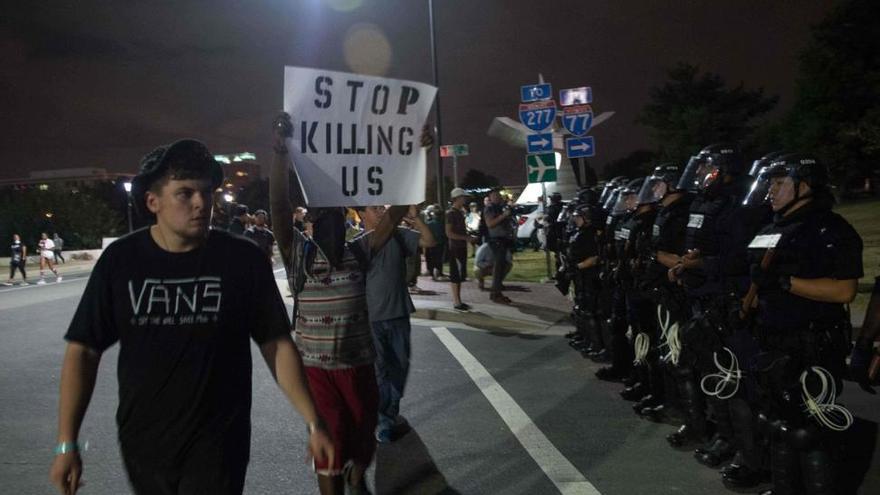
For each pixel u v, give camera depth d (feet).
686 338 16.80
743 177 16.96
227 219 39.27
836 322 13.57
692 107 159.02
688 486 16.17
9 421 21.93
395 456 18.56
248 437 9.76
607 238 25.88
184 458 9.23
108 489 16.51
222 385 9.45
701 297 16.94
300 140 14.03
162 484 9.26
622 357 25.34
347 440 14.32
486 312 40.57
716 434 17.71
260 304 9.82
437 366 28.50
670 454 18.21
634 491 15.93
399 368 19.71
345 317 14.39
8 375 28.30
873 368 13.34
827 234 13.11
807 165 13.38
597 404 22.70
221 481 9.29
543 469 17.34
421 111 14.87
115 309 9.35
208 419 9.32
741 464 16.05
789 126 129.18
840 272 12.98
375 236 15.11
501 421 21.21
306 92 14.01
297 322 14.83
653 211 21.27
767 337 13.85
